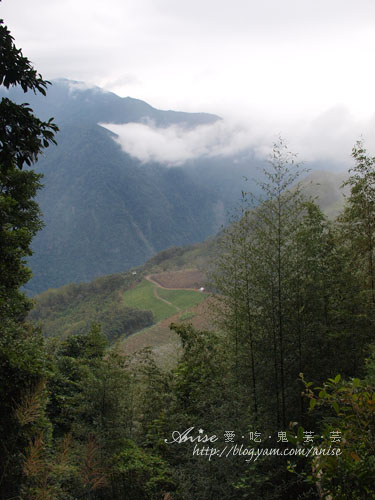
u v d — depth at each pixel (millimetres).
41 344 13430
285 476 7504
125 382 11633
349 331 10242
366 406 3510
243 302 9773
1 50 5316
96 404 10852
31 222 15430
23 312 17750
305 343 9531
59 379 13570
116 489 7949
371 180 12469
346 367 10258
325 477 3371
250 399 9055
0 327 10594
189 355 12953
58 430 12133
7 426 7168
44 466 6090
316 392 9438
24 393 7605
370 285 12102
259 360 9586
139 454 9594
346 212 13227
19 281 12047
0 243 10945
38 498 5648
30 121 5250
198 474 7047
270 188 9492
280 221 9367
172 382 13742
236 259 9945
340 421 4117
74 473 7152
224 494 6723
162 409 12922
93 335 17031
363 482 3123
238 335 10023
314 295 9555
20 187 14461
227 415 7809
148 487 8250
